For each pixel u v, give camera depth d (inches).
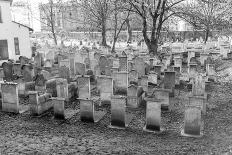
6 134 419.5
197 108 406.9
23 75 682.2
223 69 868.0
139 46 1469.0
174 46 1467.8
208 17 1418.6
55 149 361.1
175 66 776.3
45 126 458.9
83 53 968.3
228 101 576.7
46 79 657.6
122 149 364.5
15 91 507.8
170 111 529.0
